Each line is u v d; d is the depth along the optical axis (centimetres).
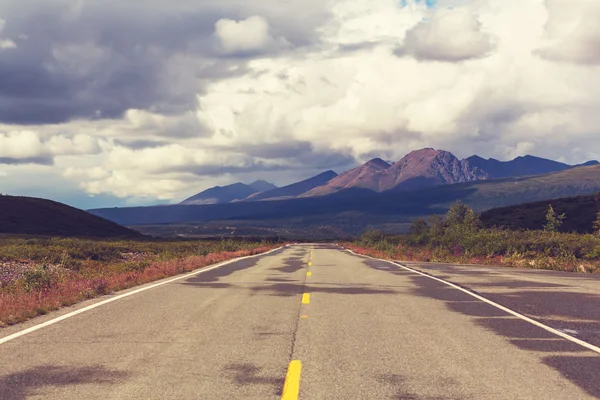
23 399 538
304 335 852
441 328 913
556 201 8025
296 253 4250
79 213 10325
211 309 1118
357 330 894
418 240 5828
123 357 707
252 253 4162
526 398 541
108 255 3303
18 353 730
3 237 6034
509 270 2194
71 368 653
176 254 3466
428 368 656
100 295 1355
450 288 1504
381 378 613
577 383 593
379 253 3791
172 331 881
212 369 649
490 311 1097
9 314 1014
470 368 657
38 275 1511
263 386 581
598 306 1164
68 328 906
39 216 9219
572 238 3428
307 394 553
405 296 1332
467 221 5003
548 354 729
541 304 1193
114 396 547
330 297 1313
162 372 635
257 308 1133
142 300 1254
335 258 3322
